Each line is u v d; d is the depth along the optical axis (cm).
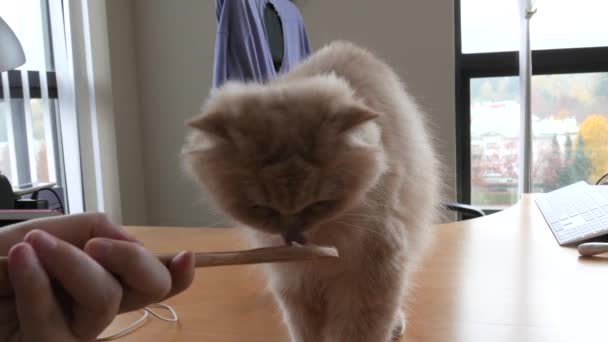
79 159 94
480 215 79
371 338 36
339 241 34
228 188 32
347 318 37
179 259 20
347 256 35
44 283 17
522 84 99
